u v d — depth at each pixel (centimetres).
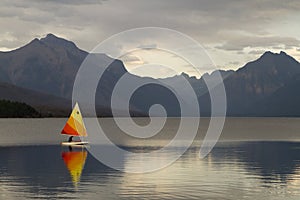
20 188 3300
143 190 3244
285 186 3400
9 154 5669
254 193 3162
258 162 4809
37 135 10212
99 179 3681
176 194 3112
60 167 4400
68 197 3020
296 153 5872
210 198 3008
